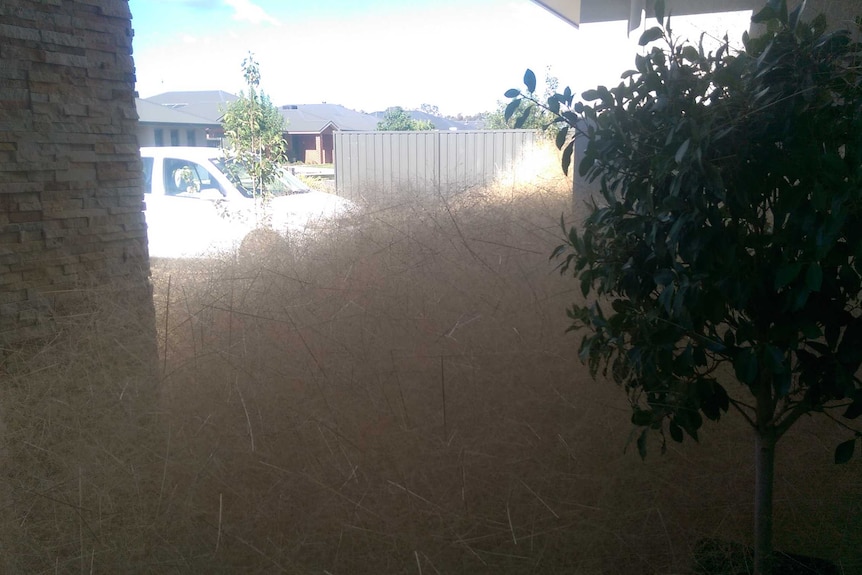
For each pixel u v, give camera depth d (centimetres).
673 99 181
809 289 161
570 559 213
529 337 304
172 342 313
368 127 3834
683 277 182
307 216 488
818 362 184
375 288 346
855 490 236
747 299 175
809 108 173
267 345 299
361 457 243
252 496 237
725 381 274
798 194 166
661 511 225
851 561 212
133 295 352
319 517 229
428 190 476
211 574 221
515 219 418
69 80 338
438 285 346
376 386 273
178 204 771
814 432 259
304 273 369
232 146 952
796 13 176
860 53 179
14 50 314
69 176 340
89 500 239
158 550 226
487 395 268
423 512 224
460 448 244
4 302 313
